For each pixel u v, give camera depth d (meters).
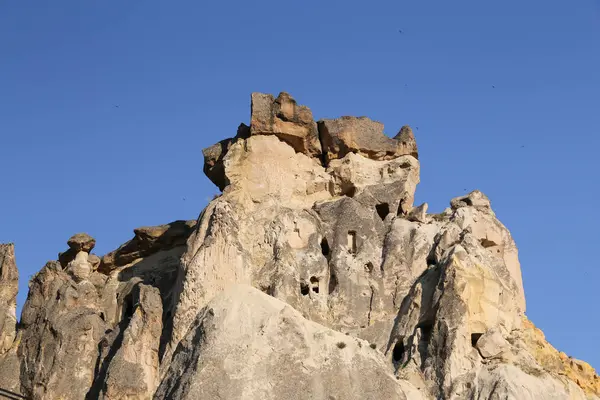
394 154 114.19
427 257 106.88
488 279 102.88
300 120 112.62
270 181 110.38
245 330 98.06
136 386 100.44
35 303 111.25
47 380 105.19
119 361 101.19
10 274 113.12
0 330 110.06
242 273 104.56
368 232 108.50
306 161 113.00
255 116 111.94
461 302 100.75
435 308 101.19
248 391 95.00
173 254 116.38
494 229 110.62
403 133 114.81
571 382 101.25
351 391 96.12
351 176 111.81
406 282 105.75
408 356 100.44
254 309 99.50
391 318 104.31
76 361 105.75
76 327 107.06
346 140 113.06
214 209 106.44
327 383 96.19
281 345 97.44
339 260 106.81
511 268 110.19
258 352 96.88
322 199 111.44
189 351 98.19
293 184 111.19
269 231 107.56
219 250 104.44
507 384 97.19
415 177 113.56
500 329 101.94
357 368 97.38
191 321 102.06
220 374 95.50
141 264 116.38
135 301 108.81
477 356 99.94
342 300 105.06
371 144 113.62
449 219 110.44
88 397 103.88
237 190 109.44
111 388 100.00
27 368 107.44
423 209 109.69
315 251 106.94
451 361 98.75
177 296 103.81
